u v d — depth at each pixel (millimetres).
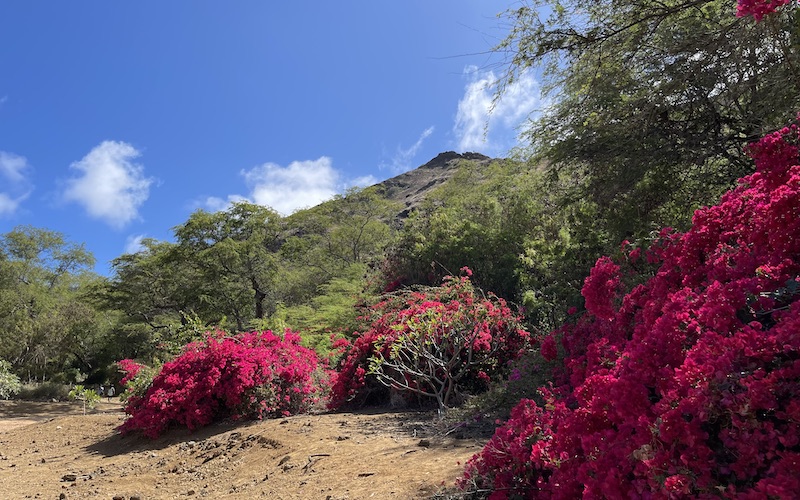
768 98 5617
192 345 9414
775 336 1872
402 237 15414
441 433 5258
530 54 6262
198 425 8336
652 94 6656
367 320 11453
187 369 8711
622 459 2074
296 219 34156
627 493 1991
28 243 36031
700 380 1875
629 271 5523
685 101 6684
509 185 14641
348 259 31156
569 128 7898
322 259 29344
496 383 6578
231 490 4863
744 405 1681
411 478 3840
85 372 30422
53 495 5613
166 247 27078
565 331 5332
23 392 21672
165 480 5793
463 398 6836
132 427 8656
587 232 8492
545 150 8492
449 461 4102
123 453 7703
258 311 25375
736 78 6113
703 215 3424
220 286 24656
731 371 1842
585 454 2322
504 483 2943
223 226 25375
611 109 7180
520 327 7984
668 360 2340
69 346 24844
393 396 7887
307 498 4020
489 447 3172
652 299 3574
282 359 9234
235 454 6191
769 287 2379
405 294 11336
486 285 12156
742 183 3682
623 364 2598
